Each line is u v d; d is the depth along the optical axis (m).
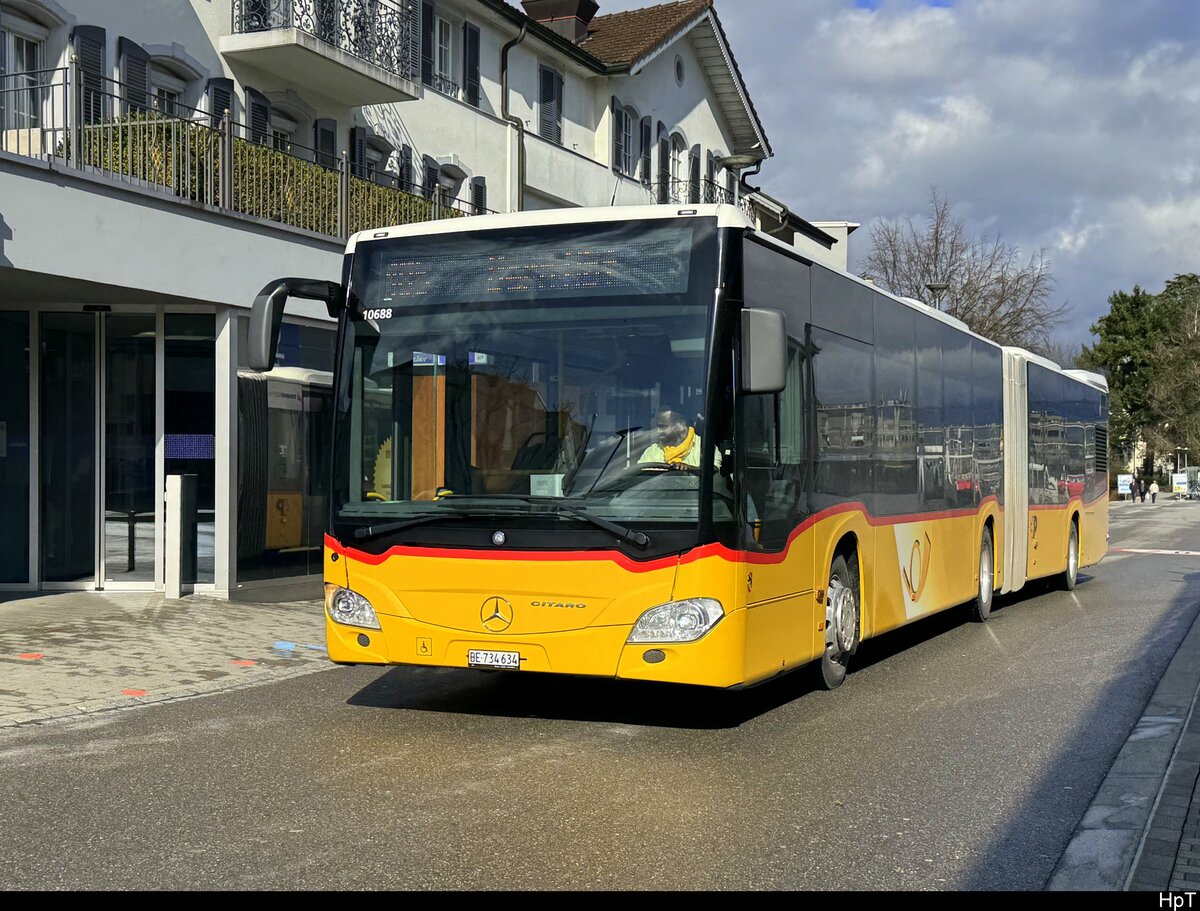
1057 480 18.17
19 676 10.11
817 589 9.20
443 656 7.95
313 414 17.27
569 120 29.73
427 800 6.43
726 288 7.77
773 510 8.34
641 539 7.54
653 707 9.06
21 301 15.53
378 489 8.20
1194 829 5.99
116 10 17.05
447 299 8.23
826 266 9.57
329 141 21.12
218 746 7.71
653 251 7.90
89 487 15.85
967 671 10.88
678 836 5.86
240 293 15.77
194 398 15.79
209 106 18.55
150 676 10.24
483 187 25.45
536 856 5.51
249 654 11.41
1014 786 6.88
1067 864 5.50
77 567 15.88
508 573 7.76
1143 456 113.31
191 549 15.58
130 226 14.22
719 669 7.54
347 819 6.06
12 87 15.78
